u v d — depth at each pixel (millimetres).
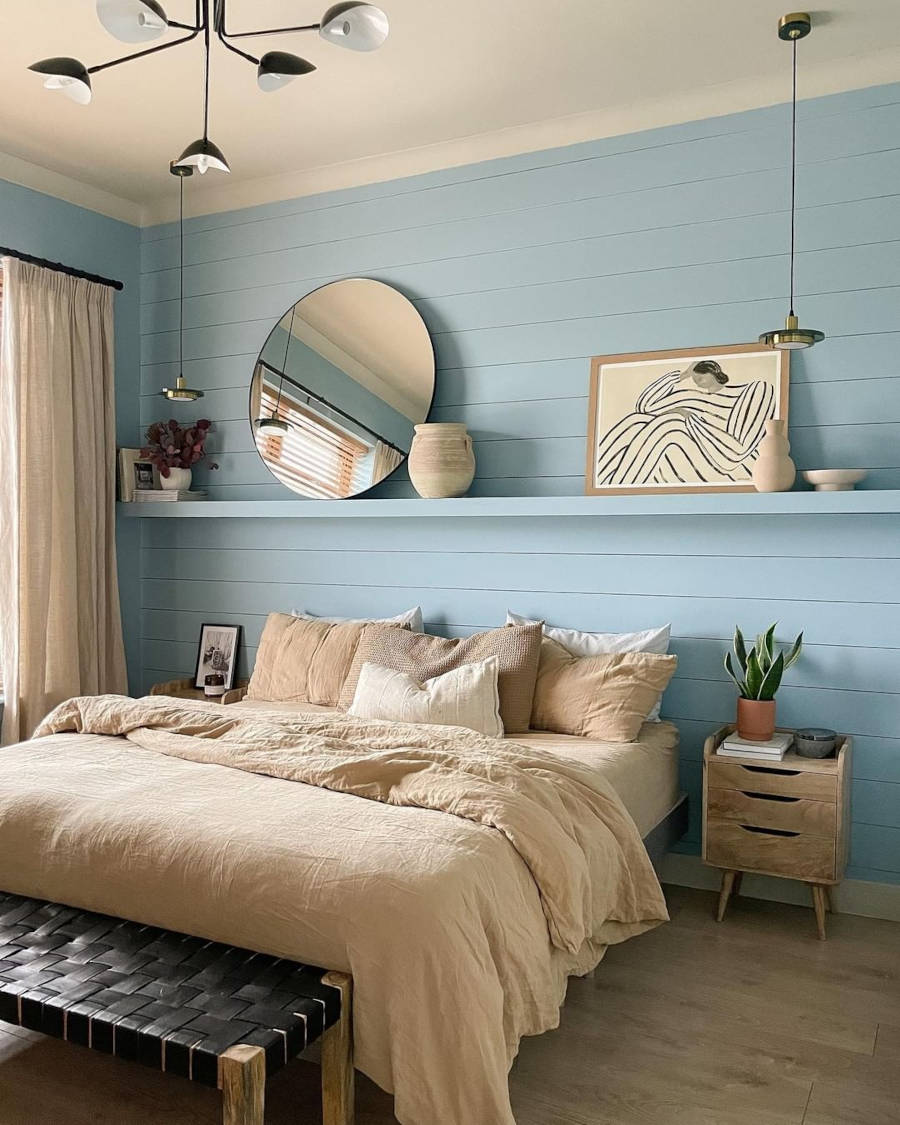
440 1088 1868
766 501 3268
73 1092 2281
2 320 4074
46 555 4105
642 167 3643
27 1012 1896
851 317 3332
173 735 2896
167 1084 2318
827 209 3359
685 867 3604
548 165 3811
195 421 4656
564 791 2518
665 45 3160
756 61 3275
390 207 4145
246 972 1993
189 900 2139
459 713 3283
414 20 2994
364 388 4168
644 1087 2273
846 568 3348
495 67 3311
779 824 3115
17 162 4094
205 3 2371
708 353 3533
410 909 1940
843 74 3297
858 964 2938
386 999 1909
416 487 3885
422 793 2373
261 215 4457
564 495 3801
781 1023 2576
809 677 3404
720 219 3521
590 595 3760
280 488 4430
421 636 3756
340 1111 1931
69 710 3199
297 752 2676
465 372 4000
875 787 3314
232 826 2227
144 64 3295
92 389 4348
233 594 4578
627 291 3682
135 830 2271
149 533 4781
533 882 2225
